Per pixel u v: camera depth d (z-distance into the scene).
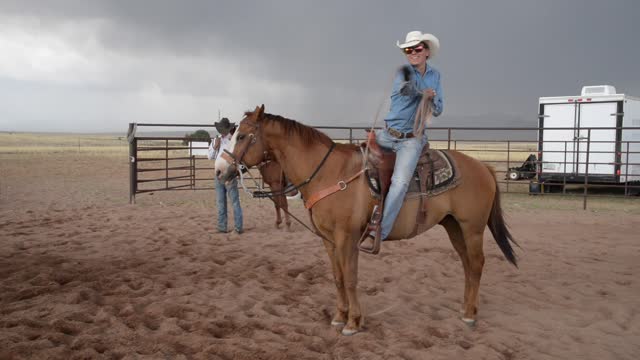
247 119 4.60
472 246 4.82
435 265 7.12
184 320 4.59
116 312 4.77
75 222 10.27
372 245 4.45
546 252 8.02
